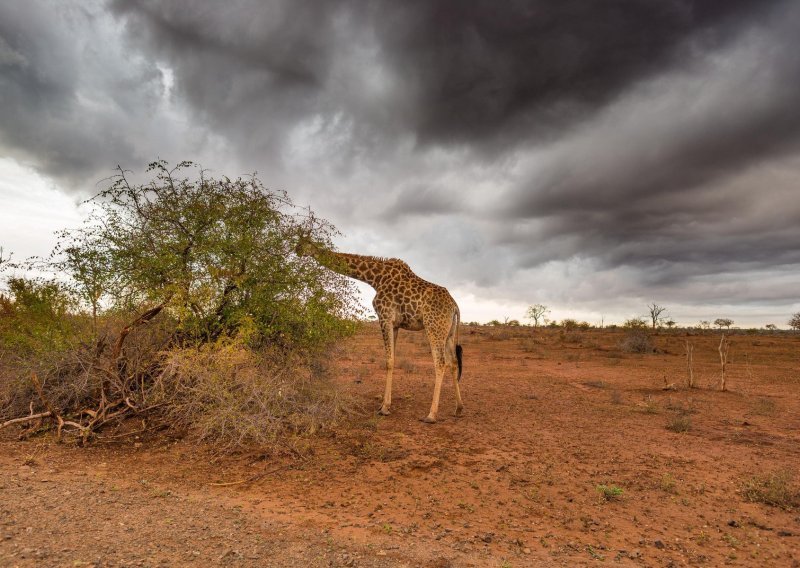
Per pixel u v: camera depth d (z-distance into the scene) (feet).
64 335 22.99
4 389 22.31
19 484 14.76
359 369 47.60
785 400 36.96
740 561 12.21
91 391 23.36
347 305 27.02
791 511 15.66
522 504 15.67
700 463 20.33
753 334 148.36
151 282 23.53
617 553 12.39
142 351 23.62
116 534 11.58
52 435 20.88
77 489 14.76
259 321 24.90
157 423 22.48
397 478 17.65
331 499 15.51
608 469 19.31
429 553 11.67
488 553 11.95
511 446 22.20
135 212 23.65
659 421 28.43
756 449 22.68
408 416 27.68
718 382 45.85
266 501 15.06
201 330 24.29
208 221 23.62
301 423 23.21
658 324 169.27
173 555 10.66
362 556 11.24
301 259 25.80
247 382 22.00
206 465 18.42
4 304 23.77
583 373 52.95
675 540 13.34
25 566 9.57
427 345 81.05
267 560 10.75
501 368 56.65
